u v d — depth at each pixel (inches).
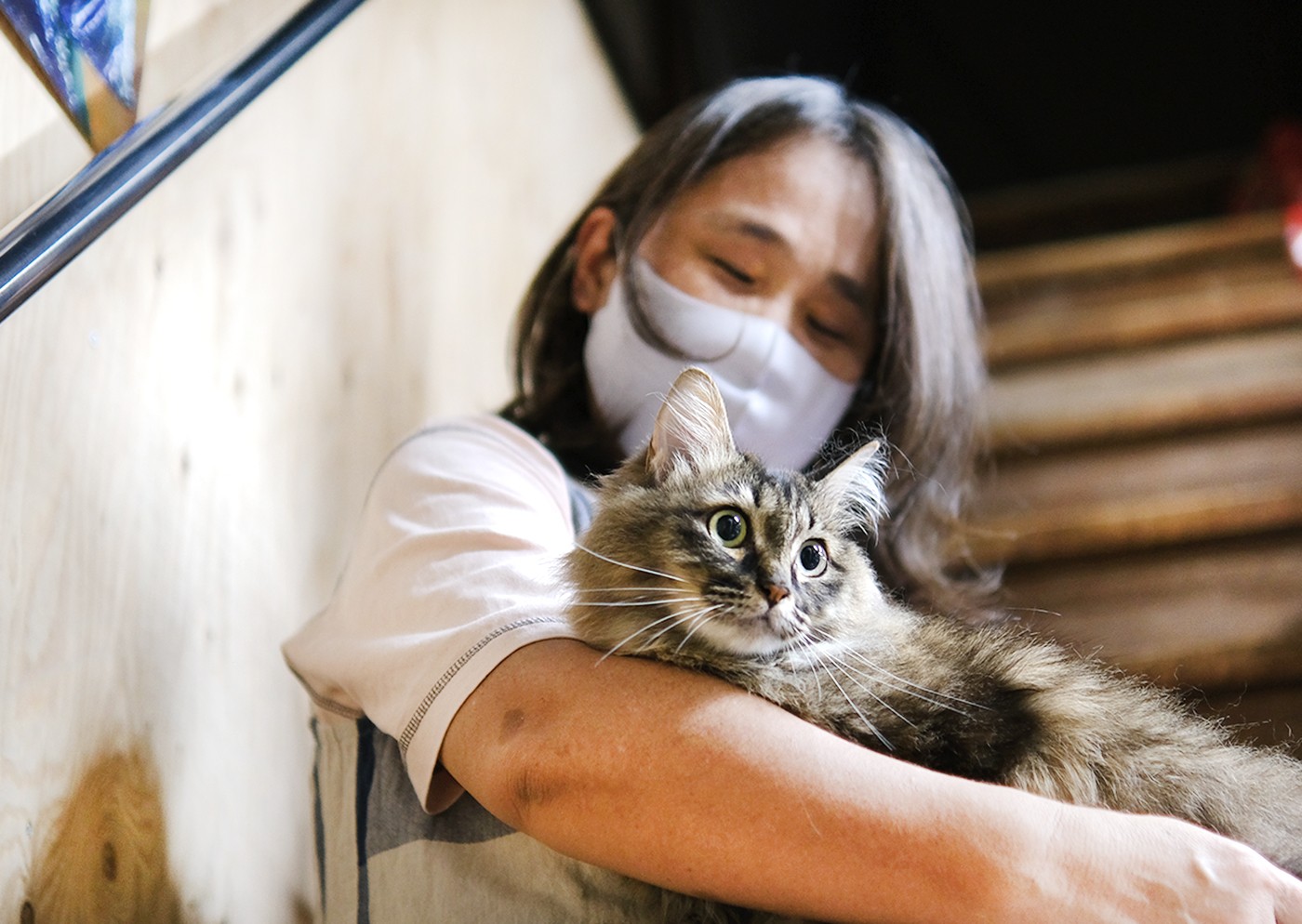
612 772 46.4
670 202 80.0
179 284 74.0
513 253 136.7
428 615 55.7
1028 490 144.5
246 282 82.4
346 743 62.9
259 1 89.0
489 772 48.3
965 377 90.0
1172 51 259.1
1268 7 256.7
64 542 59.9
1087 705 62.2
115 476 65.0
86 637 60.6
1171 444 148.7
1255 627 117.9
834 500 71.0
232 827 70.9
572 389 84.2
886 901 44.6
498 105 137.8
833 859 44.6
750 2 197.6
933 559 88.7
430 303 113.8
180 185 75.6
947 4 262.5
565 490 68.3
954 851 44.6
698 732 47.3
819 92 86.9
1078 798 58.7
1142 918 44.6
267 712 76.9
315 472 88.4
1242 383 151.9
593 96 173.0
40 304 60.7
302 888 77.9
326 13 85.2
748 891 45.4
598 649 55.9
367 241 102.4
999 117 263.3
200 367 75.2
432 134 119.2
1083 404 154.3
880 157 84.3
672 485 65.8
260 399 82.2
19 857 54.0
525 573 56.7
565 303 86.4
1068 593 130.0
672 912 55.0
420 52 118.9
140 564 66.1
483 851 55.8
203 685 70.3
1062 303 187.2
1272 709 113.5
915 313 84.1
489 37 137.9
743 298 78.8
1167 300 174.2
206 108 70.1
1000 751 59.7
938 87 263.1
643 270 78.6
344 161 100.1
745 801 45.4
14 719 54.9
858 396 87.6
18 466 57.4
